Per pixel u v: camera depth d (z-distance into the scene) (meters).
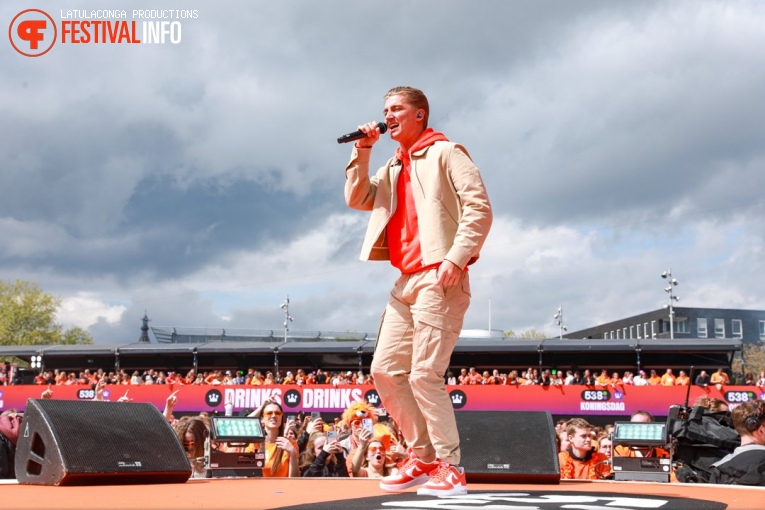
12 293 71.19
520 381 27.47
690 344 27.84
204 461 6.14
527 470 4.81
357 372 33.25
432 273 3.73
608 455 8.12
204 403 26.97
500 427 5.07
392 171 4.07
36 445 4.09
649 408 24.33
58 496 3.38
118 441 4.17
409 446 4.01
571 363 31.89
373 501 3.19
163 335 55.28
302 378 29.64
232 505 3.05
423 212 3.79
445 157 3.78
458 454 3.76
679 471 6.40
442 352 3.72
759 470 5.43
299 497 3.48
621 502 3.13
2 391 29.03
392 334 3.93
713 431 6.42
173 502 3.16
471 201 3.68
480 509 2.74
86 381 30.83
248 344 31.70
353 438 8.50
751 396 23.61
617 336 79.94
